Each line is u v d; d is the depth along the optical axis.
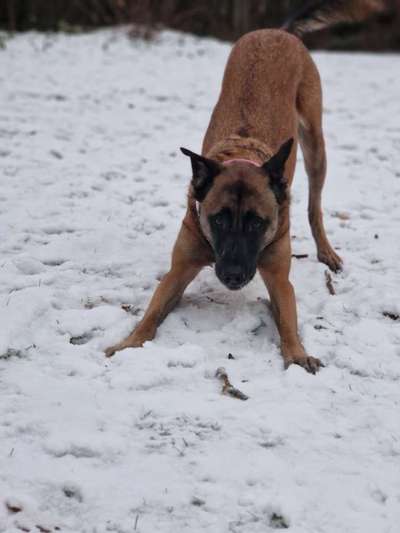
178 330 2.52
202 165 2.50
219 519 1.97
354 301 2.68
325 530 1.95
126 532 1.94
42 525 1.95
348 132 4.36
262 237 2.49
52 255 2.87
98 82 5.38
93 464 2.08
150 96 5.04
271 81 2.85
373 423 2.20
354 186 3.60
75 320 2.53
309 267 2.88
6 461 2.07
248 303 2.65
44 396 2.25
